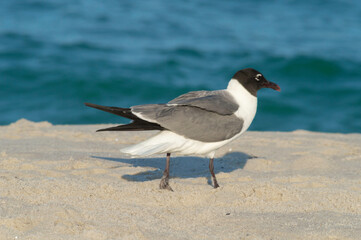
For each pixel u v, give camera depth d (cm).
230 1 4653
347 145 1380
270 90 2850
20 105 2530
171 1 4553
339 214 804
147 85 2797
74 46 3294
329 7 4553
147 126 866
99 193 875
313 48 3444
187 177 1039
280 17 4241
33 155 1138
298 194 886
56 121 2389
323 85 2914
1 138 1355
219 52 3344
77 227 715
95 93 2697
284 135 1537
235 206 847
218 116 909
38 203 819
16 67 2914
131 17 3994
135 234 701
